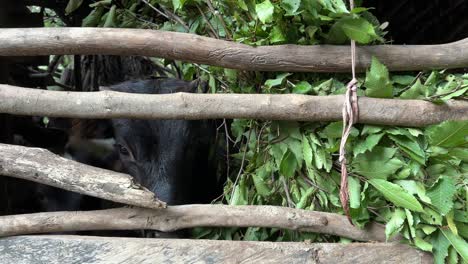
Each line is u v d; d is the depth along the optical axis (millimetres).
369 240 2041
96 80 4207
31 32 1950
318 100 1936
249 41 2061
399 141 1956
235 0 2100
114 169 2980
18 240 1960
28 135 3658
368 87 1920
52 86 5316
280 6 1923
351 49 1939
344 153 1863
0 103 1910
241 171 2307
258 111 1938
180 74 3234
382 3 4613
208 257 1937
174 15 2594
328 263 1959
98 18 3123
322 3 1907
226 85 2408
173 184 2529
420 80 2068
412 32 4945
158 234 2205
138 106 1926
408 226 1962
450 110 1928
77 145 3062
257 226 2033
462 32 4594
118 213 1990
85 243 1938
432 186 1891
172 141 2574
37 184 3490
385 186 1902
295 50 1993
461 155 1908
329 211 2129
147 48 1962
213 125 2703
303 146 2039
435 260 1958
